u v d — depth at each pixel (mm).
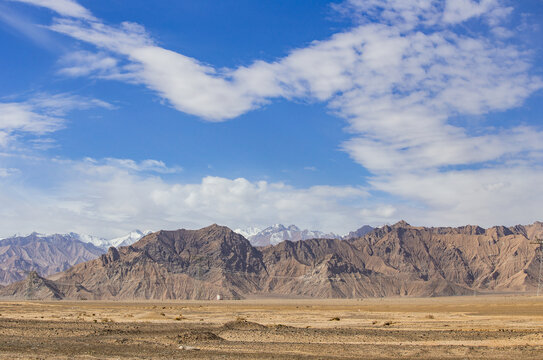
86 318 143875
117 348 70750
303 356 64250
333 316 156125
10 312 182500
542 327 105062
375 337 84875
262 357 63031
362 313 177750
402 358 63062
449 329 102812
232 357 62719
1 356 61281
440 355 65438
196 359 60875
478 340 79938
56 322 117812
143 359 60375
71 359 59938
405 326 112312
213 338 81812
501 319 132625
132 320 134500
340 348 71625
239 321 109625
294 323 126750
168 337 81812
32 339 80312
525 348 69000
